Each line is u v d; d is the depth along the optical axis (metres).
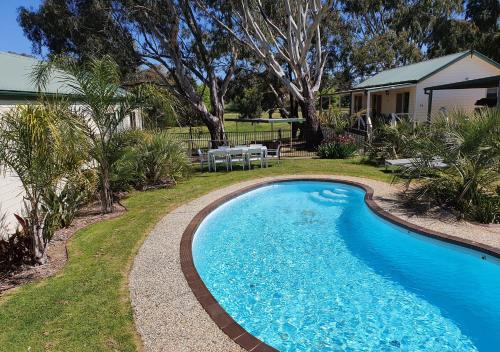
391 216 8.30
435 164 8.82
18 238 6.47
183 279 5.66
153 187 12.25
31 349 4.07
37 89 8.84
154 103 9.57
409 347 4.66
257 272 6.72
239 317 5.34
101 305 4.95
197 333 4.32
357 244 7.94
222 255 7.46
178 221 8.52
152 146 12.48
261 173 14.05
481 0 37.66
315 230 8.77
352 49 29.66
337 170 13.85
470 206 8.01
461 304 5.61
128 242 7.26
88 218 9.00
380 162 14.57
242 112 40.38
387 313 5.40
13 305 4.98
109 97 8.52
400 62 35.44
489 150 7.75
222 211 10.19
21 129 5.50
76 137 7.65
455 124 8.70
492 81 14.15
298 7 18.06
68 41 22.50
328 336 4.88
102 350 4.04
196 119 29.81
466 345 4.69
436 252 7.12
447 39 36.94
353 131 22.94
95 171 8.97
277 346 4.69
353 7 29.78
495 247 6.42
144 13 19.88
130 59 21.45
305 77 18.98
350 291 6.04
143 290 5.35
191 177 13.80
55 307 4.92
